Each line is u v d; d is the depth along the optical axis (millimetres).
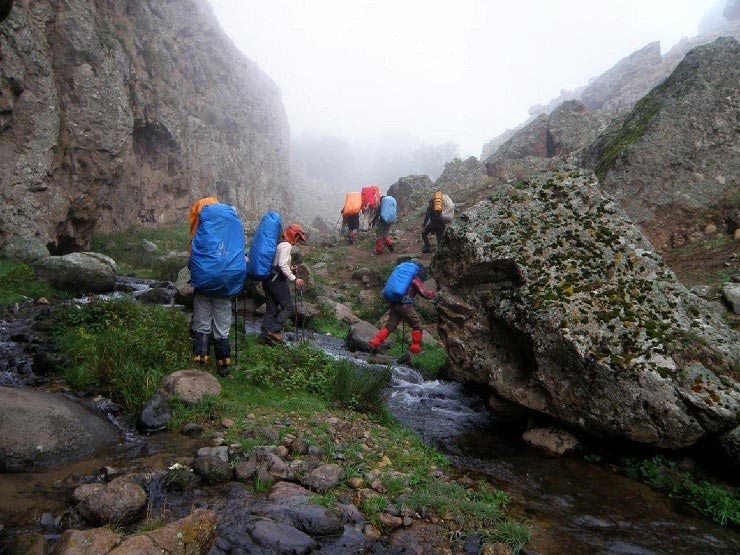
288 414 4754
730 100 10570
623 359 4449
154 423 4176
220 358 5359
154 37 32969
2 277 9688
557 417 4855
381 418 5273
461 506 3381
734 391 4176
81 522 2797
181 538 2564
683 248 9664
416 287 7938
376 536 2996
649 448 4449
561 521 3494
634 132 11453
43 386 4793
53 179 15469
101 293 10938
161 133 29281
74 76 17781
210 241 5152
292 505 3107
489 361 5449
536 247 5512
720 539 3395
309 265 15914
